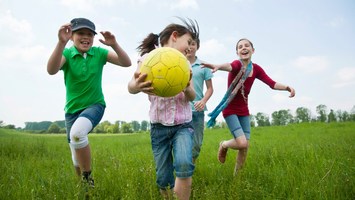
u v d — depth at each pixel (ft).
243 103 17.39
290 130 72.02
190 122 11.78
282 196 11.93
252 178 14.49
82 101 13.56
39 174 15.69
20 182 14.07
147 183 12.68
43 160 23.40
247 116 17.79
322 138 37.96
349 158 16.80
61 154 28.81
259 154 21.06
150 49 14.24
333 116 234.17
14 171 16.58
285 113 265.13
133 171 14.14
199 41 16.55
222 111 17.60
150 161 18.49
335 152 19.84
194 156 17.44
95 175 15.16
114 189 13.02
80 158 12.78
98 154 22.25
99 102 13.85
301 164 17.20
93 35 13.85
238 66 16.85
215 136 57.00
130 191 11.32
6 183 13.78
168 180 11.75
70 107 13.70
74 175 15.07
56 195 11.81
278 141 36.01
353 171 14.05
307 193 11.64
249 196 11.21
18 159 22.56
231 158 21.22
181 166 10.41
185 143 10.93
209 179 15.10
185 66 10.06
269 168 16.07
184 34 13.09
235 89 16.75
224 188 12.44
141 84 9.78
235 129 16.88
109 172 14.94
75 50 13.69
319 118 242.99
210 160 20.35
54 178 15.14
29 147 29.81
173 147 11.22
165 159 11.78
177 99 11.55
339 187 11.87
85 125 12.55
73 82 13.56
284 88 17.94
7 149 27.27
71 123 13.83
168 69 9.65
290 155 20.26
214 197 10.62
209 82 17.87
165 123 11.35
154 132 11.83
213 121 17.43
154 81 9.70
